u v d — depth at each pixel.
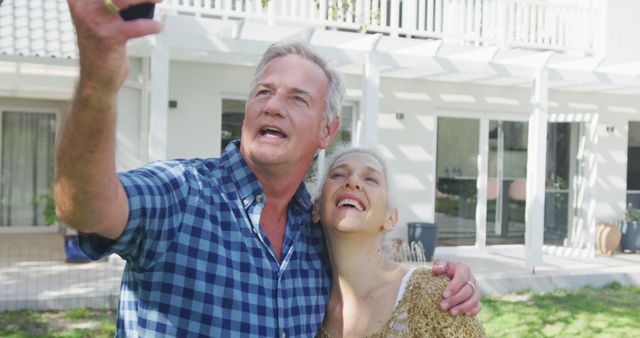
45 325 5.86
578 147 11.05
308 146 1.85
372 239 2.01
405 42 8.52
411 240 9.46
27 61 6.95
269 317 1.71
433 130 10.03
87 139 1.16
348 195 1.96
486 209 10.49
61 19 7.51
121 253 1.50
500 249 10.47
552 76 8.82
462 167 10.38
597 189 11.21
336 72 1.95
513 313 6.91
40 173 11.72
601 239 10.63
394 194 2.08
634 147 11.79
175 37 6.99
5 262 8.33
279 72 1.83
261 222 1.82
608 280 8.59
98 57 1.05
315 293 1.96
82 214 1.26
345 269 2.00
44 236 11.05
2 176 11.52
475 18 9.55
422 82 9.95
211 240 1.64
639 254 10.75
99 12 1.01
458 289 1.88
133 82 7.86
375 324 1.95
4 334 5.49
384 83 9.75
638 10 10.86
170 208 1.57
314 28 7.17
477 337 1.86
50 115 11.73
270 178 1.80
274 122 1.78
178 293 1.59
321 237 2.07
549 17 10.22
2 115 11.44
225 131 9.09
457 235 10.36
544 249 10.72
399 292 1.93
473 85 10.26
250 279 1.69
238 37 7.23
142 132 7.98
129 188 1.44
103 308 6.53
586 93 11.11
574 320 6.67
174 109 8.64
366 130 7.87
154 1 1.04
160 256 1.56
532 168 8.77
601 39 10.62
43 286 6.86
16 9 7.48
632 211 11.16
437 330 1.84
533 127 8.79
